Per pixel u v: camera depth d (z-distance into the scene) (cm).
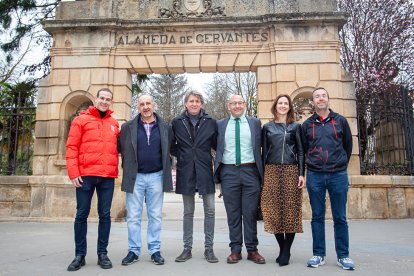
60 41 1205
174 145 585
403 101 1192
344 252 498
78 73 1188
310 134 526
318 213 516
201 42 1189
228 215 547
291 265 505
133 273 466
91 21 1182
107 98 537
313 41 1154
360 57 1950
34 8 1662
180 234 816
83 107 1263
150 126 561
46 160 1155
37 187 1117
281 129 540
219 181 570
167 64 1187
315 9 1176
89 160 515
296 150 539
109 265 494
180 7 1204
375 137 1172
